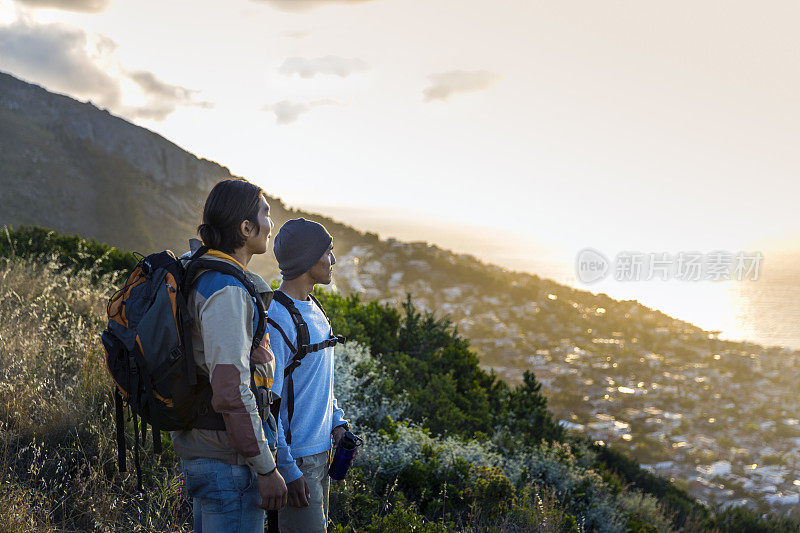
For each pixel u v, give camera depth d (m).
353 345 6.98
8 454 3.32
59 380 4.33
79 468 3.34
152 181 119.25
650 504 8.59
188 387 1.75
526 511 4.35
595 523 5.77
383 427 5.59
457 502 4.55
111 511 3.01
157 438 1.77
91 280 7.88
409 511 3.88
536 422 8.48
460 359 8.70
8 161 100.75
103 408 3.85
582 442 11.41
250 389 1.77
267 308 1.93
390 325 9.05
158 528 2.95
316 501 2.26
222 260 1.82
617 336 100.88
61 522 2.93
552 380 67.75
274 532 2.04
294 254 2.21
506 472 5.64
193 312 1.77
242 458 1.84
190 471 1.85
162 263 1.81
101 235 93.94
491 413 7.89
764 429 63.09
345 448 2.46
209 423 1.79
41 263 7.81
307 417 2.20
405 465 4.68
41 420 3.66
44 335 4.88
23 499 2.86
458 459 4.89
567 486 6.09
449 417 6.57
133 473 3.42
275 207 62.28
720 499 39.66
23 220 87.12
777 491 42.25
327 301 8.73
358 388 6.09
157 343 1.71
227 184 1.91
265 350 1.86
